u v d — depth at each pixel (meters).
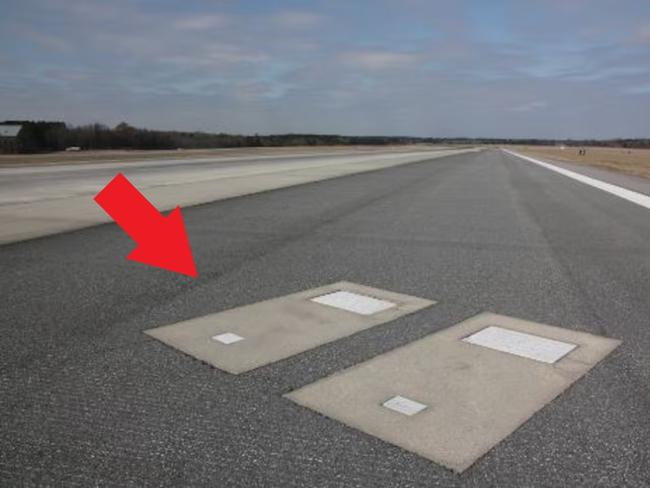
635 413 3.18
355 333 4.50
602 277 6.48
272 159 46.47
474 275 6.54
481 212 12.57
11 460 2.69
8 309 5.06
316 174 25.64
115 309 5.09
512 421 3.08
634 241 8.95
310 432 2.95
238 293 5.68
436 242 8.70
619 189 19.61
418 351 4.11
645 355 4.05
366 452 2.77
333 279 6.31
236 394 3.39
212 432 2.95
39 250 7.88
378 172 28.70
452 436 2.92
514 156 73.19
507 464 2.68
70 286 5.89
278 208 12.85
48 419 3.08
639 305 5.36
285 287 5.94
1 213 11.62
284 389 3.46
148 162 40.09
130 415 3.13
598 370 3.78
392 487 2.50
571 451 2.79
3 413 3.15
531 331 4.57
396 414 3.15
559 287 6.02
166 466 2.65
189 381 3.57
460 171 31.16
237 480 2.54
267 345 4.22
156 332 4.48
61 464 2.67
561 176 27.62
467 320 4.86
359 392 3.43
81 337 4.35
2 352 4.04
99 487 2.49
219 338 4.36
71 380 3.58
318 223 10.60
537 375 3.69
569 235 9.52
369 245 8.40
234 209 12.61
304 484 2.52
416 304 5.34
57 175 24.81
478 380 3.61
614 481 2.56
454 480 2.55
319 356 4.00
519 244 8.61
